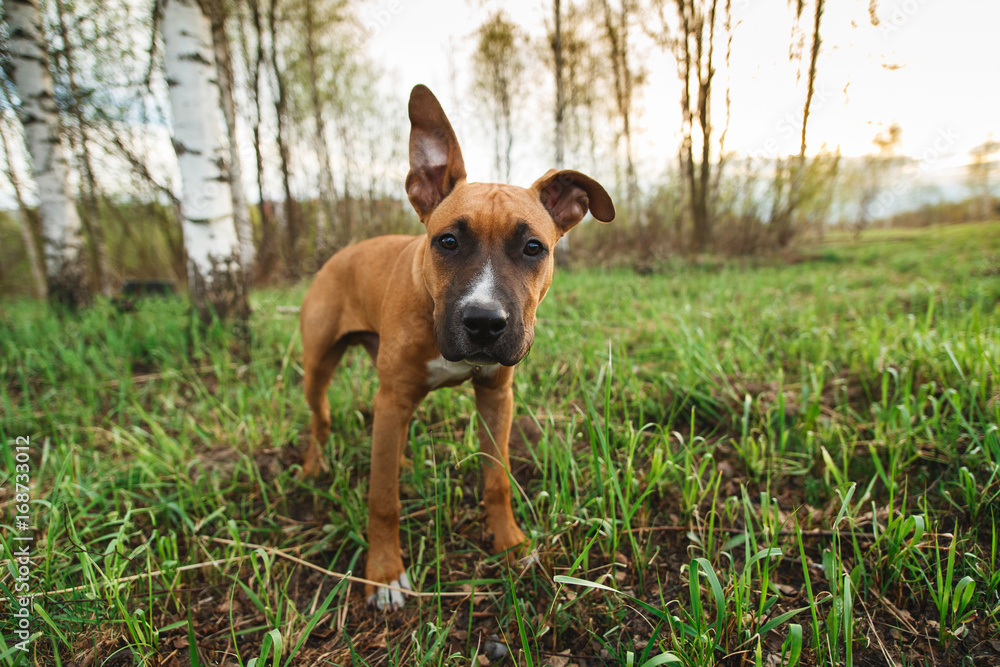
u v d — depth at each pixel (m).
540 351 0.81
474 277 0.39
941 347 0.61
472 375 0.45
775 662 0.37
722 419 0.60
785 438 0.54
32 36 1.17
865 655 0.38
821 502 0.50
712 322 0.91
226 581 0.46
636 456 0.56
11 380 0.85
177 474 0.53
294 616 0.41
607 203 0.47
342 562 0.48
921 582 0.42
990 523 0.45
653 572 0.44
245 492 0.56
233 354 0.90
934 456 0.51
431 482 0.54
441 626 0.39
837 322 0.90
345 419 0.66
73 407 0.72
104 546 0.48
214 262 0.96
